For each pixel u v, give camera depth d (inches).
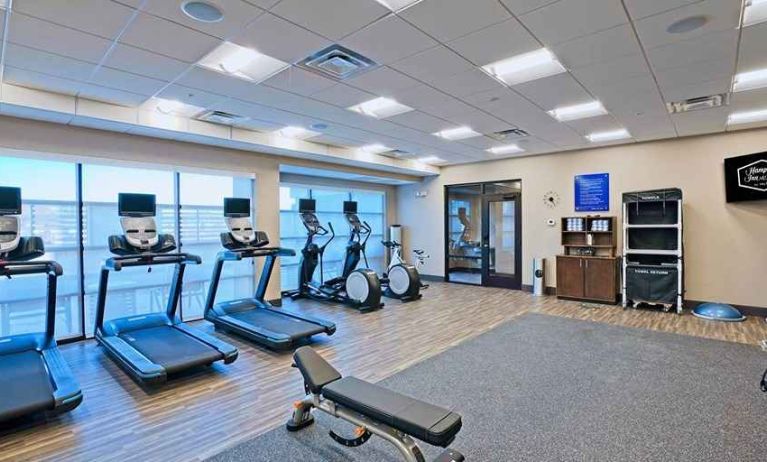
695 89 171.6
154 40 124.2
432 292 330.3
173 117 207.2
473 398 132.3
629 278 261.3
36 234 193.2
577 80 161.6
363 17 112.7
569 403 127.6
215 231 261.7
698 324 221.3
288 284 341.1
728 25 117.5
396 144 285.6
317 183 354.3
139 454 102.1
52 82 157.8
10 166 186.4
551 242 318.0
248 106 193.9
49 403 113.3
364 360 169.6
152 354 154.1
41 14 107.4
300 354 117.3
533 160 327.3
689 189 257.8
